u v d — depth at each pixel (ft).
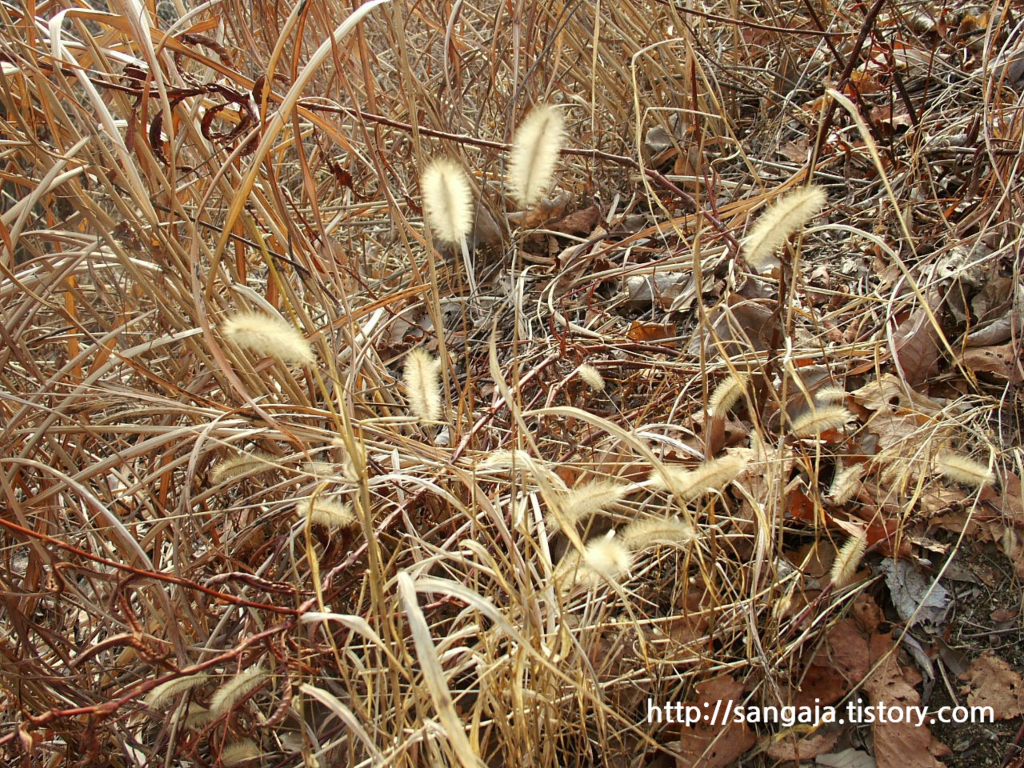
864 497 1.91
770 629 1.78
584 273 2.83
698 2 3.31
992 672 1.72
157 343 1.89
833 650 1.79
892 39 2.78
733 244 1.93
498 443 2.19
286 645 1.59
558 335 2.23
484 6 3.57
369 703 1.60
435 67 3.41
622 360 2.28
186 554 2.04
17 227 1.71
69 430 1.84
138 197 1.77
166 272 1.86
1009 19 2.92
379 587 1.48
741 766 1.74
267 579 2.03
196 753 1.78
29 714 1.78
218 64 2.03
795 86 3.26
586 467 1.94
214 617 2.07
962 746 1.68
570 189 3.16
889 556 1.87
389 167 2.44
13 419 1.83
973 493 1.90
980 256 2.27
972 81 2.82
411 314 2.93
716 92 3.09
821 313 2.41
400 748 1.37
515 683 1.46
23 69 1.79
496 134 3.00
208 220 2.24
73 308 2.16
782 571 1.89
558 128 1.35
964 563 1.85
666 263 2.59
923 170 2.65
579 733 1.70
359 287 2.90
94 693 1.91
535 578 1.72
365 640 1.78
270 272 1.98
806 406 2.11
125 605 1.46
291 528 2.00
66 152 1.85
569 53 3.07
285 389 2.06
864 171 2.85
